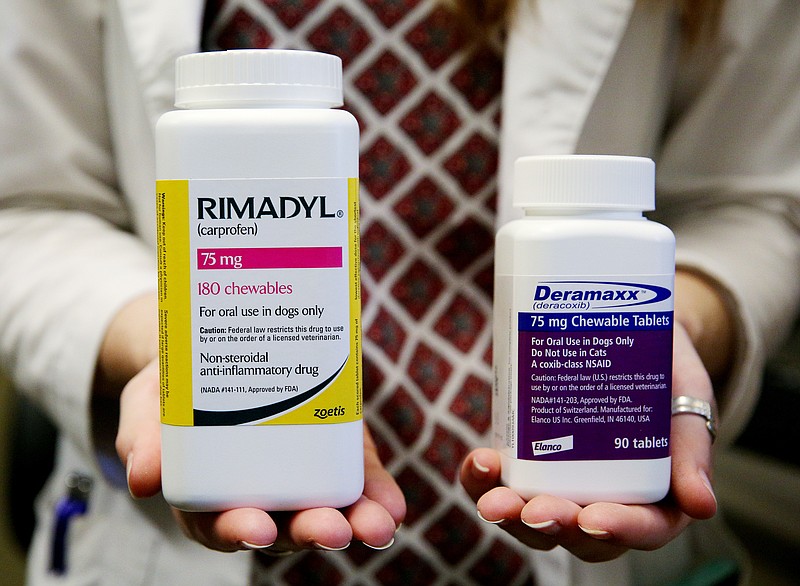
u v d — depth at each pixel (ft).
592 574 2.16
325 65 1.39
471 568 2.13
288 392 1.38
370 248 2.14
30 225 2.21
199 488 1.38
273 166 1.37
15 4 2.16
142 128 2.15
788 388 3.49
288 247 1.38
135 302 1.95
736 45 2.22
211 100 1.38
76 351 1.91
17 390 3.05
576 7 2.04
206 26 2.13
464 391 2.13
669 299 1.48
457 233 2.17
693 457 1.55
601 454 1.47
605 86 2.13
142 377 1.67
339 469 1.39
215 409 1.38
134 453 1.48
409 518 2.11
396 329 2.15
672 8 2.18
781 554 3.76
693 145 2.37
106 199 2.36
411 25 2.12
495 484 1.58
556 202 1.48
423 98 2.13
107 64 2.23
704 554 2.41
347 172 1.39
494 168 2.16
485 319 2.18
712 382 2.01
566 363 1.47
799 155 2.37
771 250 2.23
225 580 2.04
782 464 3.65
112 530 2.21
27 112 2.19
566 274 1.46
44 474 3.06
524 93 2.05
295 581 2.09
